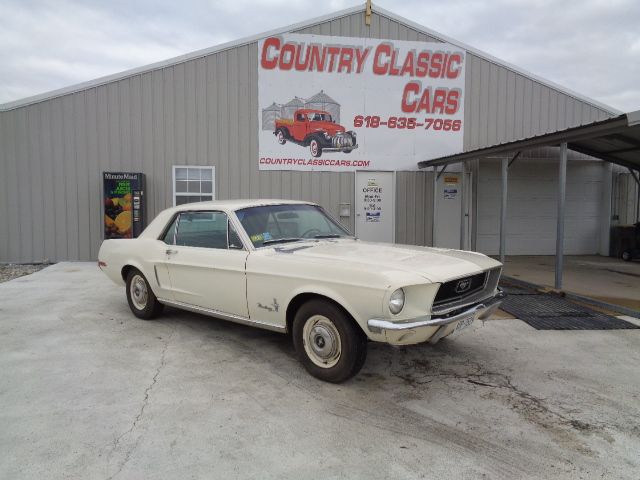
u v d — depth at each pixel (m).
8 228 10.30
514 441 3.06
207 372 4.20
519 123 11.77
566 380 4.09
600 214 13.03
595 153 11.32
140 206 10.22
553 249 12.91
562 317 6.14
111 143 10.46
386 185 11.49
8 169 10.22
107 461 2.79
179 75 10.59
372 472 2.70
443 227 11.91
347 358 3.81
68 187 10.42
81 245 10.52
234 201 5.32
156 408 3.49
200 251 4.97
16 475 2.64
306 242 4.95
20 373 4.15
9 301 6.91
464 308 3.96
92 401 3.60
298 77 10.96
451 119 11.55
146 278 5.67
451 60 11.42
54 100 10.25
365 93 11.20
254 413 3.42
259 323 4.48
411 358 4.62
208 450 2.92
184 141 10.69
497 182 12.41
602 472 2.72
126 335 5.28
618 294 7.35
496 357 4.66
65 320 5.89
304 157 11.12
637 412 3.49
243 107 10.84
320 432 3.16
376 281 3.55
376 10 11.05
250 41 10.73
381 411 3.48
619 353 4.79
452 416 3.41
